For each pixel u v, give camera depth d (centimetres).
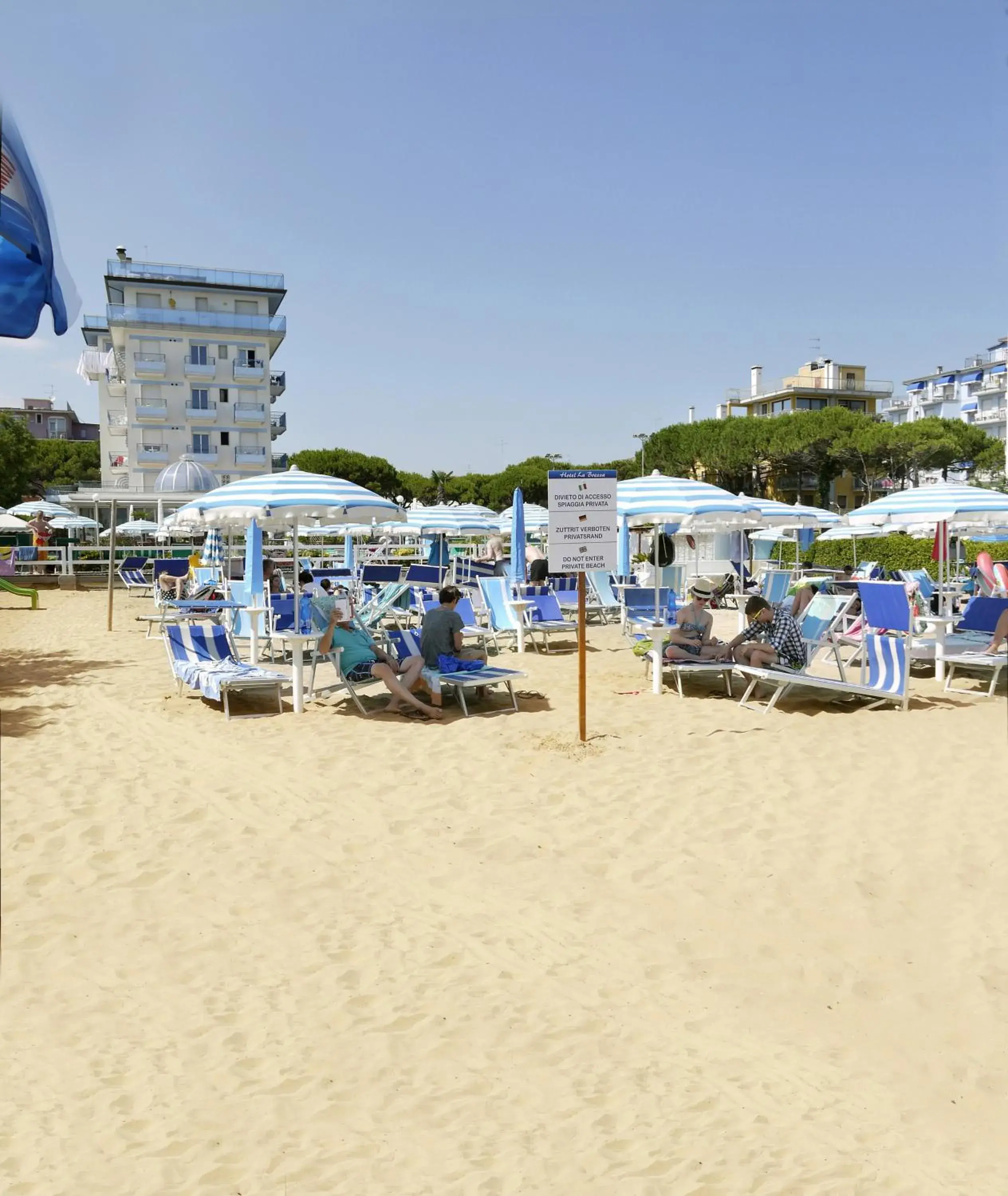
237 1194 255
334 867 488
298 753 698
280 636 951
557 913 436
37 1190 256
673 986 372
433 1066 317
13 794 598
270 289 5962
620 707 857
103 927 421
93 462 7038
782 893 456
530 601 1253
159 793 603
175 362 5712
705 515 1002
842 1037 338
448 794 602
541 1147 274
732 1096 301
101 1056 324
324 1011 352
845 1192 254
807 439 5419
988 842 514
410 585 1641
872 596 922
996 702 888
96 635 1454
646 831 538
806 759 675
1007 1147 279
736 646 922
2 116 176
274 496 862
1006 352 8669
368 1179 261
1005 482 5441
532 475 7012
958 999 362
